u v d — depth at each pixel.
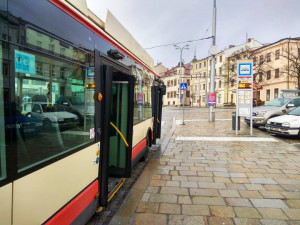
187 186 4.61
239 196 4.12
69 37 2.60
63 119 2.48
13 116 1.82
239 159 6.59
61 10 2.45
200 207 3.72
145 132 6.65
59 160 2.38
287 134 10.12
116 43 4.10
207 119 19.45
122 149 4.67
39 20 2.12
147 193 4.27
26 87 1.96
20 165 1.87
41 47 2.15
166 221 3.31
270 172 5.43
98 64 3.32
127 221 3.32
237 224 3.22
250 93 10.59
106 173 3.44
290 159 6.55
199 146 8.43
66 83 2.55
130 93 4.54
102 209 3.74
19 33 1.88
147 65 7.04
